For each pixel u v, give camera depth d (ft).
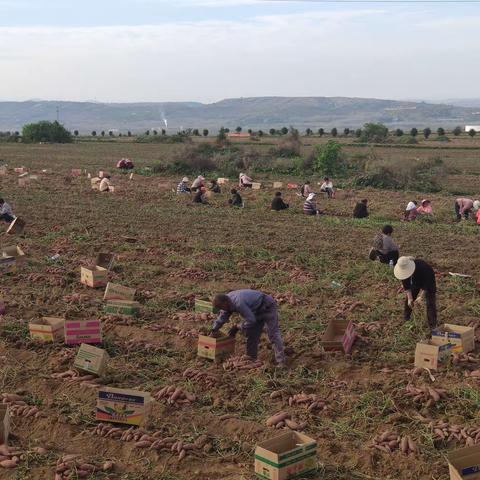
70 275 47.24
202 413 26.37
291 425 25.02
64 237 60.39
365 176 108.17
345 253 55.06
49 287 44.14
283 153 146.92
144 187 101.40
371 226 69.51
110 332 35.63
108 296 40.45
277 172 126.62
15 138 241.76
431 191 103.86
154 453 23.36
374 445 23.63
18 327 35.53
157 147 212.02
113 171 126.52
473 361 31.04
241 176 104.06
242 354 32.45
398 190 104.42
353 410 26.61
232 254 54.44
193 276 47.11
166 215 74.43
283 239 61.41
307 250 56.18
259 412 26.61
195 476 22.25
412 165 109.91
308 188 92.58
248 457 23.36
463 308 39.78
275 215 76.64
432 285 35.55
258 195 94.22
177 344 34.01
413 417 25.73
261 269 50.01
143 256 53.78
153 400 27.02
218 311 38.11
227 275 47.75
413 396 27.32
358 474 22.30
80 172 119.14
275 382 29.04
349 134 309.42
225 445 24.00
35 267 48.75
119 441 24.26
